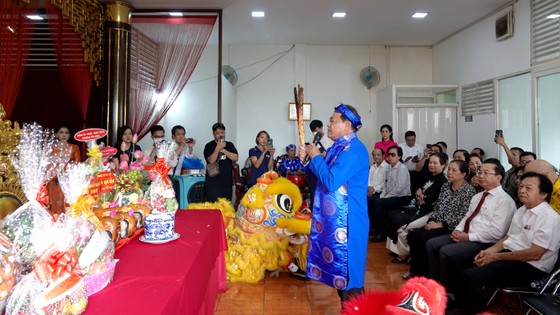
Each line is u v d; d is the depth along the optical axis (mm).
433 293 921
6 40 3287
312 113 7648
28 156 1210
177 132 4668
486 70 5949
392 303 972
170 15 5508
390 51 7699
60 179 1261
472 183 3734
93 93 5746
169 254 1611
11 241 1065
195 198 4133
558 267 2316
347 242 2135
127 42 5055
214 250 2299
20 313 953
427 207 3820
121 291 1209
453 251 2713
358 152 2184
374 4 5406
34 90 5746
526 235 2389
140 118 5367
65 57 4633
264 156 4613
